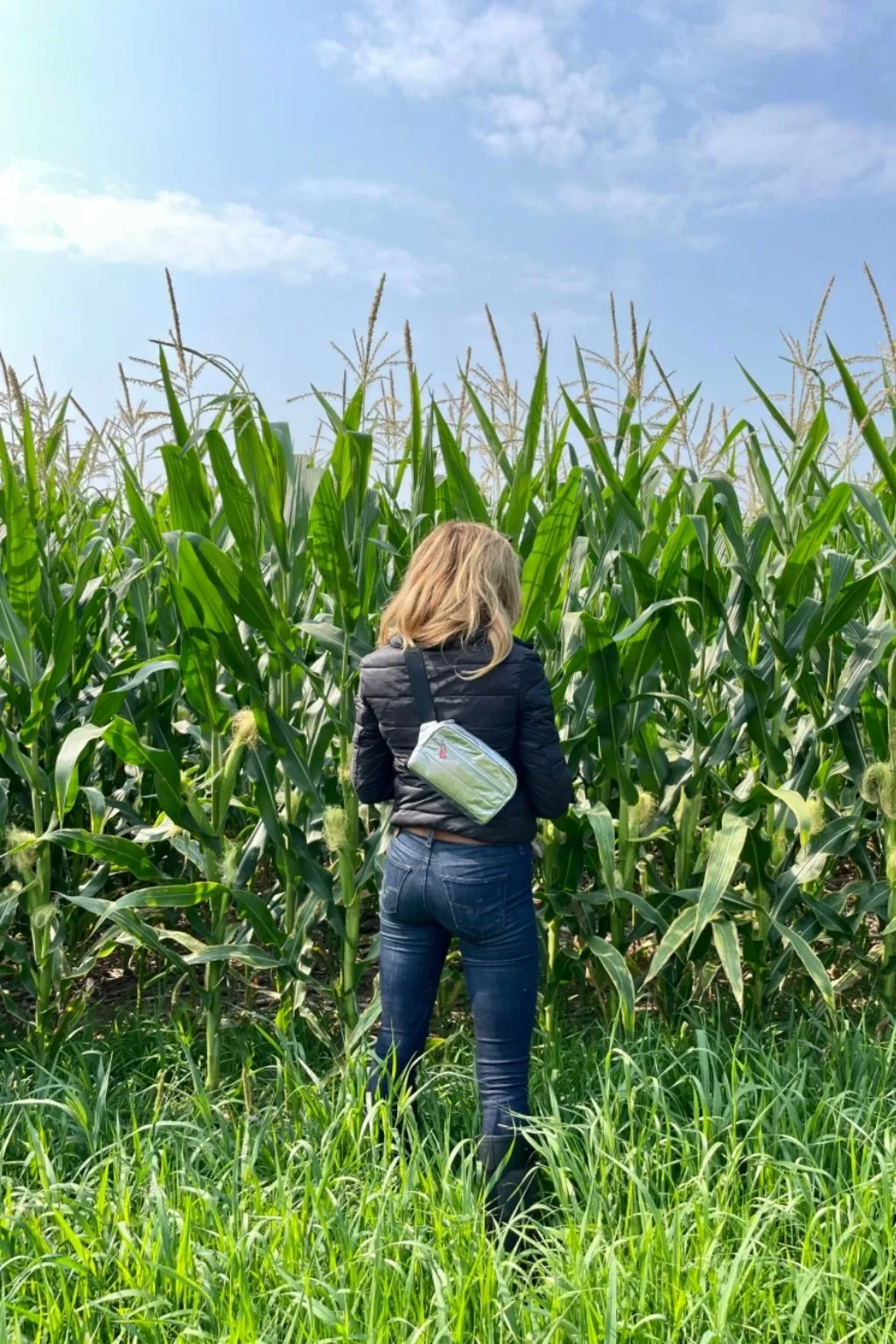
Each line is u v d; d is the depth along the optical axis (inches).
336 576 121.4
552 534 122.0
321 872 129.6
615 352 136.2
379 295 123.8
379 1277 79.5
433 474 136.5
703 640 136.4
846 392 114.9
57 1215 84.2
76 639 127.7
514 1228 95.9
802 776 138.0
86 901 121.1
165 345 118.2
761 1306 81.8
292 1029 131.4
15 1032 146.0
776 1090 108.0
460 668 99.3
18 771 133.7
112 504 205.9
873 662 128.5
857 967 141.1
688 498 166.4
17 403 133.8
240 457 121.6
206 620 115.8
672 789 142.6
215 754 126.1
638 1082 119.3
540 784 101.7
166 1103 120.8
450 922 102.3
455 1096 121.7
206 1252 83.7
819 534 125.4
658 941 151.9
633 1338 76.7
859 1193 92.4
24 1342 76.9
